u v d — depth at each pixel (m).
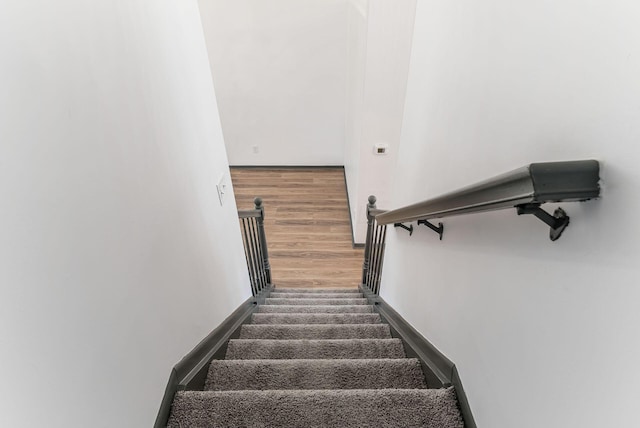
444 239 1.37
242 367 1.50
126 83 1.00
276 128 5.74
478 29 1.05
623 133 0.52
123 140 0.98
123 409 0.92
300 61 5.11
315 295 3.45
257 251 3.27
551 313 0.70
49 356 0.67
